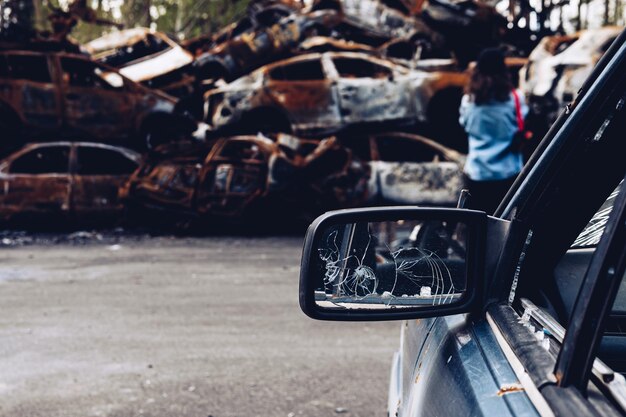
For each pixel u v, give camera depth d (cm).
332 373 479
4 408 416
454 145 1373
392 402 247
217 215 1240
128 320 626
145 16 3997
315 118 1315
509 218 159
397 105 1310
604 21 2411
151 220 1333
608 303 111
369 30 1572
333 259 149
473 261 157
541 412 113
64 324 611
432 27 1544
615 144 149
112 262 967
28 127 1387
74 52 1697
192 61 1727
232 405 423
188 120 1467
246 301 701
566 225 155
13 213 1279
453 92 1324
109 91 1426
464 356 148
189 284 795
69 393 441
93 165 1439
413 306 154
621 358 156
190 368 489
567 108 155
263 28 1655
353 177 1233
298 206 1248
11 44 1467
